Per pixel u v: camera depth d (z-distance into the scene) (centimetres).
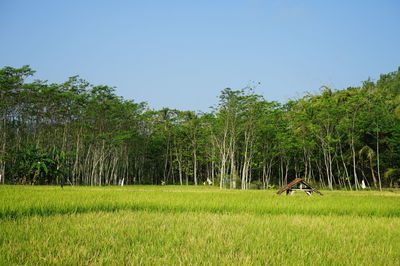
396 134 3819
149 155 5809
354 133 4075
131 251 654
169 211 1277
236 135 4312
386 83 5772
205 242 737
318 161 4766
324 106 3997
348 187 4378
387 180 4266
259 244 736
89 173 5072
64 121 4341
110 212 1180
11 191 1823
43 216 1032
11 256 588
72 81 4228
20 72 3628
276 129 4244
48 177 3653
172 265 576
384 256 668
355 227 994
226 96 4091
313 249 708
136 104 4828
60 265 555
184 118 5244
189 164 5469
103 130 4684
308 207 1374
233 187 4153
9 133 4184
